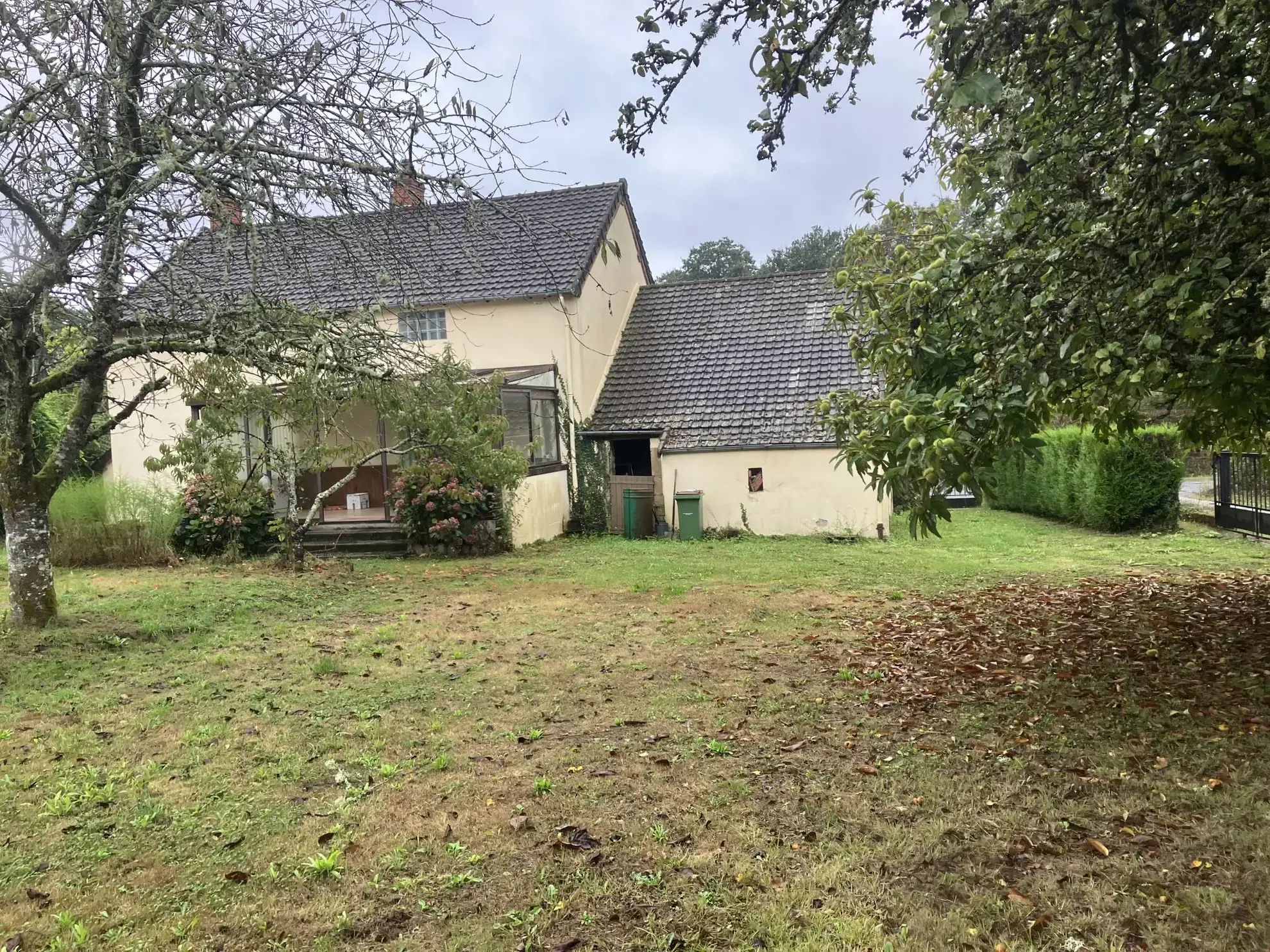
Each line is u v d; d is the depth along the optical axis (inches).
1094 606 355.3
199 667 287.4
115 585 447.5
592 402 721.0
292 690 258.8
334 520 638.5
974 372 204.4
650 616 357.1
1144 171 185.9
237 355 324.5
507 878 144.6
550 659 290.0
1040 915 128.6
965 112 223.9
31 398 328.5
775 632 323.9
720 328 772.6
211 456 450.9
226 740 215.0
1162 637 292.8
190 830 164.1
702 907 134.0
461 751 205.2
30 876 147.3
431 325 695.1
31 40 272.5
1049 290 181.0
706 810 168.4
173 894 141.3
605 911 134.3
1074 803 165.9
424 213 309.3
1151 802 164.9
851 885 139.8
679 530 650.2
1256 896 130.7
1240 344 172.7
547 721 226.5
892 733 210.1
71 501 551.5
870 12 160.4
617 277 784.9
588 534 682.8
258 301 323.0
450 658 293.7
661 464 677.9
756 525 661.9
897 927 128.5
